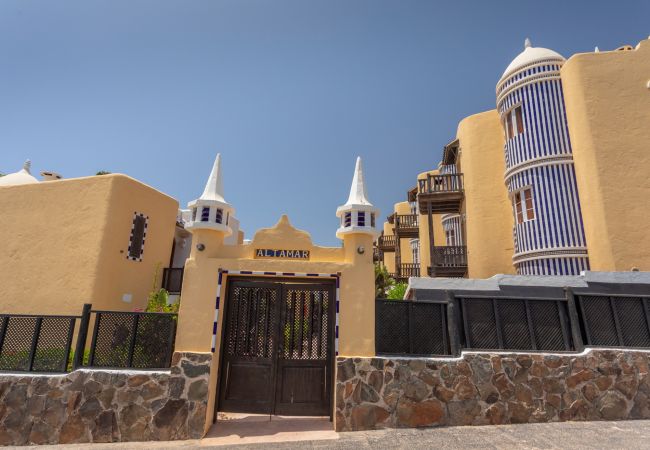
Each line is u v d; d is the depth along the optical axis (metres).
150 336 6.64
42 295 10.94
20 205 11.86
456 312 7.03
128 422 6.11
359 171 7.46
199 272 6.70
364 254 6.84
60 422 6.14
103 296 11.05
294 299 7.00
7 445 6.02
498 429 6.07
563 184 12.14
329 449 5.38
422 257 20.86
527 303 7.14
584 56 12.09
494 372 6.59
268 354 6.76
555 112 12.72
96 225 11.29
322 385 6.66
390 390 6.35
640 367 6.74
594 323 7.11
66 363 6.53
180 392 6.19
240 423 6.64
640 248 10.45
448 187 16.53
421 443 5.51
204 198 6.98
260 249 6.98
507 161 14.07
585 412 6.48
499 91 14.67
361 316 6.58
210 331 6.45
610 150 11.22
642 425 6.16
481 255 14.74
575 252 11.53
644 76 11.61
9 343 6.73
